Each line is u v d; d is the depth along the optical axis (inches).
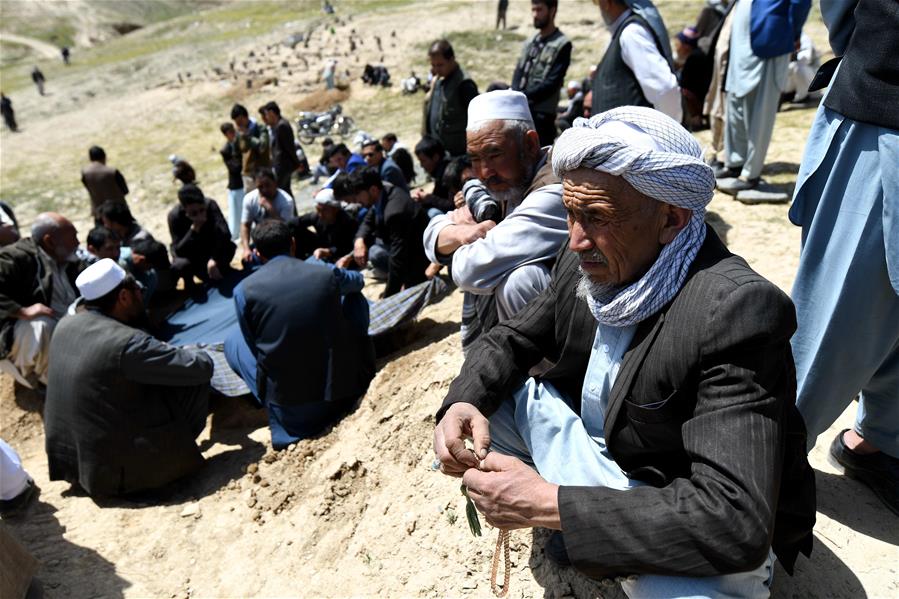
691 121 302.4
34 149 746.8
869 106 74.8
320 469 137.6
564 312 75.8
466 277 94.0
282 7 1578.5
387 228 213.6
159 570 124.7
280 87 807.1
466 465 71.2
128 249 239.6
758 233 173.9
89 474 145.1
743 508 54.5
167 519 138.8
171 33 1544.0
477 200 102.9
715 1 331.6
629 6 147.7
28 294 200.8
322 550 117.2
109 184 391.2
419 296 183.3
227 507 138.6
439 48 232.1
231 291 254.7
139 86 962.1
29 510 146.6
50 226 200.7
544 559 90.7
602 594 82.3
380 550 109.7
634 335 66.4
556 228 90.6
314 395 154.4
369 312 181.9
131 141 733.3
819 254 82.8
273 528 128.6
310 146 597.9
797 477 67.2
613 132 61.4
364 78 743.1
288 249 163.3
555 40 199.3
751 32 175.5
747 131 189.9
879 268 77.3
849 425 104.1
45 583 122.5
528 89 202.7
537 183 95.6
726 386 57.7
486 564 96.0
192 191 256.4
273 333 151.4
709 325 58.3
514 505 63.3
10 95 1130.0
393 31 891.4
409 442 129.0
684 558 55.9
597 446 74.3
